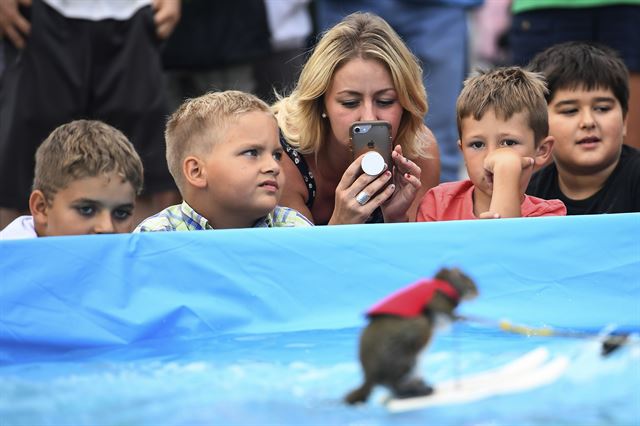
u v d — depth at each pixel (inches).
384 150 491.2
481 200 533.3
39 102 669.3
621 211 576.7
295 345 374.3
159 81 690.8
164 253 402.0
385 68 516.4
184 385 328.8
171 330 397.7
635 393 303.7
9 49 673.0
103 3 677.9
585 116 575.2
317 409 299.6
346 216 484.7
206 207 491.2
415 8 832.3
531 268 414.0
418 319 283.4
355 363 347.6
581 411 295.7
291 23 772.6
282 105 570.9
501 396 302.8
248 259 405.7
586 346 352.8
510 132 514.6
